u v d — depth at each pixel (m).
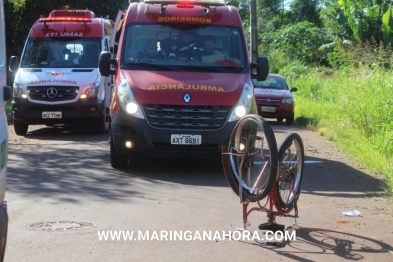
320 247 5.97
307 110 21.91
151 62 10.13
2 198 4.52
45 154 11.45
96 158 11.12
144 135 9.38
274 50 41.31
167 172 9.89
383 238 6.30
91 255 5.64
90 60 15.08
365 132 13.61
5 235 4.48
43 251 5.73
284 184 6.43
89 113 14.28
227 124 9.45
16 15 25.00
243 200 6.16
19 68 14.88
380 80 14.38
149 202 7.74
